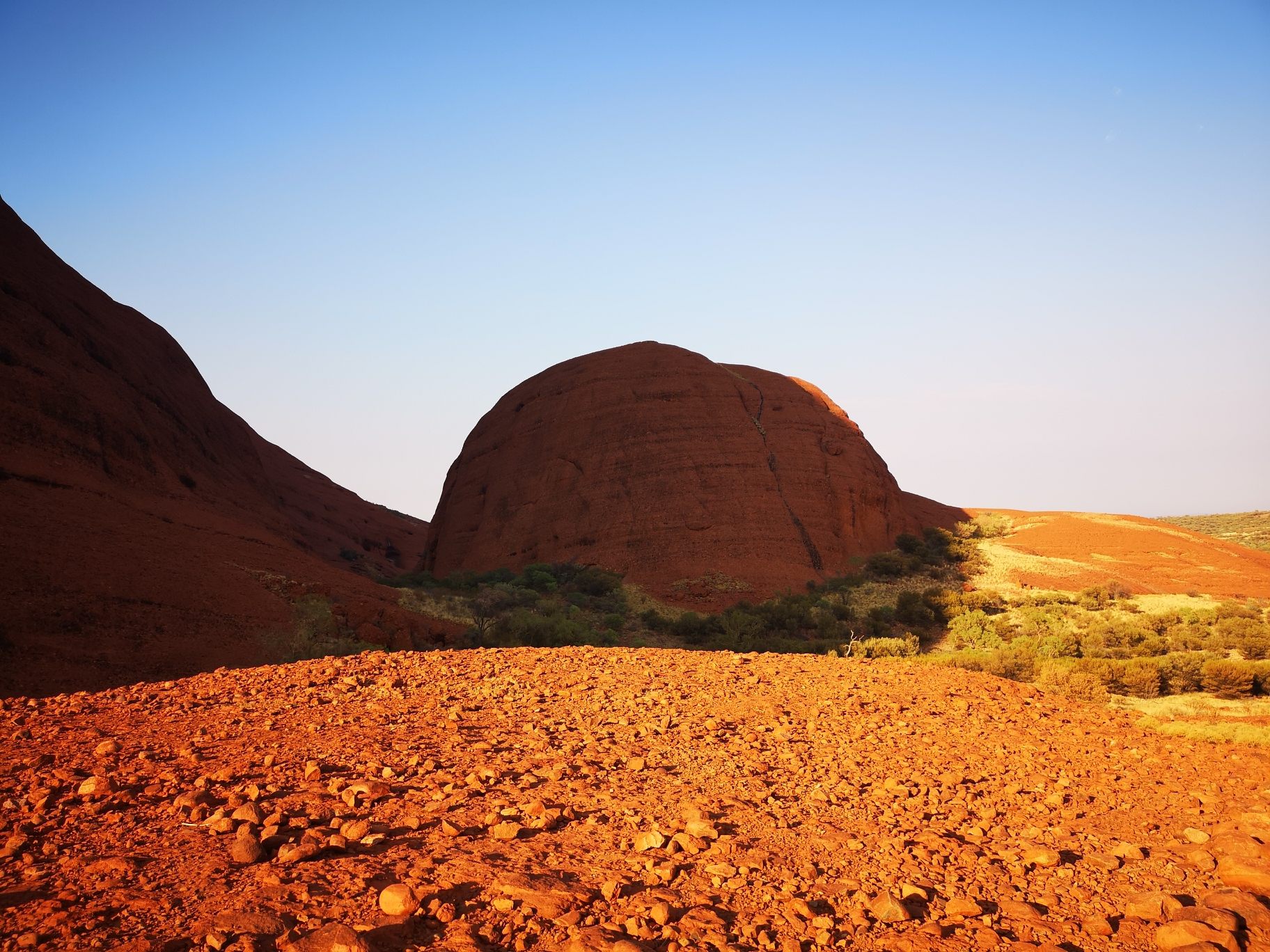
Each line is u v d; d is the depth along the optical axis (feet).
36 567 87.35
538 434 263.49
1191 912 15.81
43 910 13.19
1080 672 80.43
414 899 14.14
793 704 38.86
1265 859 19.16
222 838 17.21
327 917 13.67
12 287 136.05
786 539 229.25
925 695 42.83
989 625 154.92
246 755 24.53
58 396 125.59
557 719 32.86
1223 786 27.22
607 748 28.32
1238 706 72.69
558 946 13.43
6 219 151.43
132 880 14.71
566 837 19.16
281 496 260.01
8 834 16.94
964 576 223.10
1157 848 20.81
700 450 245.24
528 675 42.60
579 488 241.76
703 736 31.17
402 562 306.96
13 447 111.04
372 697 35.35
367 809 19.99
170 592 95.96
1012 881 18.22
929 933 15.06
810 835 20.72
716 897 16.20
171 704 32.45
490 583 200.54
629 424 251.39
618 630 157.38
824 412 276.21
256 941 12.47
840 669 49.80
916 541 249.14
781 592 204.23
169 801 19.72
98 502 112.78
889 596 195.52
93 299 171.32
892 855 19.61
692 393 259.19
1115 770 29.48
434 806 20.39
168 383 179.63
